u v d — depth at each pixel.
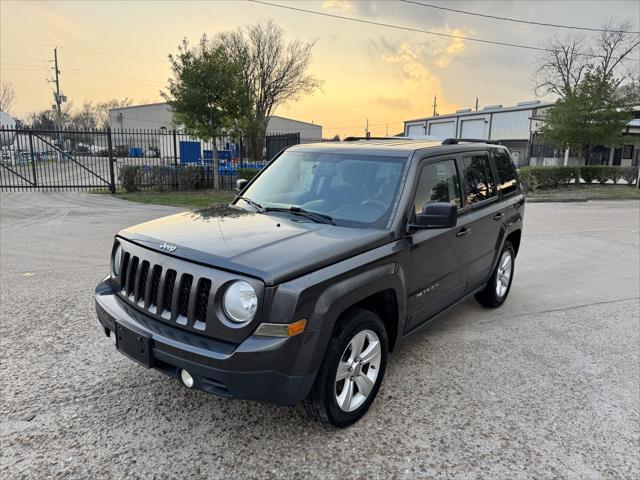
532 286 6.52
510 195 5.36
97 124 77.00
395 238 3.25
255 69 38.22
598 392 3.64
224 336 2.52
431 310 3.90
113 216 11.19
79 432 2.91
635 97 27.11
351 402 3.06
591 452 2.90
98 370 3.66
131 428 2.96
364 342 3.12
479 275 4.74
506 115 45.06
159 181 16.84
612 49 39.91
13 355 3.86
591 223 12.36
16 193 15.56
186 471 2.61
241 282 2.51
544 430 3.12
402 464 2.73
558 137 24.06
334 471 2.66
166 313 2.77
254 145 30.72
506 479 2.64
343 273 2.75
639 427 3.19
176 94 16.55
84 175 23.58
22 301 5.12
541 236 10.32
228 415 3.14
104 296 3.18
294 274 2.54
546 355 4.27
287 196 3.82
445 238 3.83
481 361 4.10
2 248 7.67
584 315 5.36
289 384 2.54
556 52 41.88
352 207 3.48
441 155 3.97
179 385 3.48
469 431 3.07
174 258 2.76
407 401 3.41
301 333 2.52
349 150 3.97
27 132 16.17
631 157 36.53
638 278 7.00
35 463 2.62
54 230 9.30
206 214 3.64
